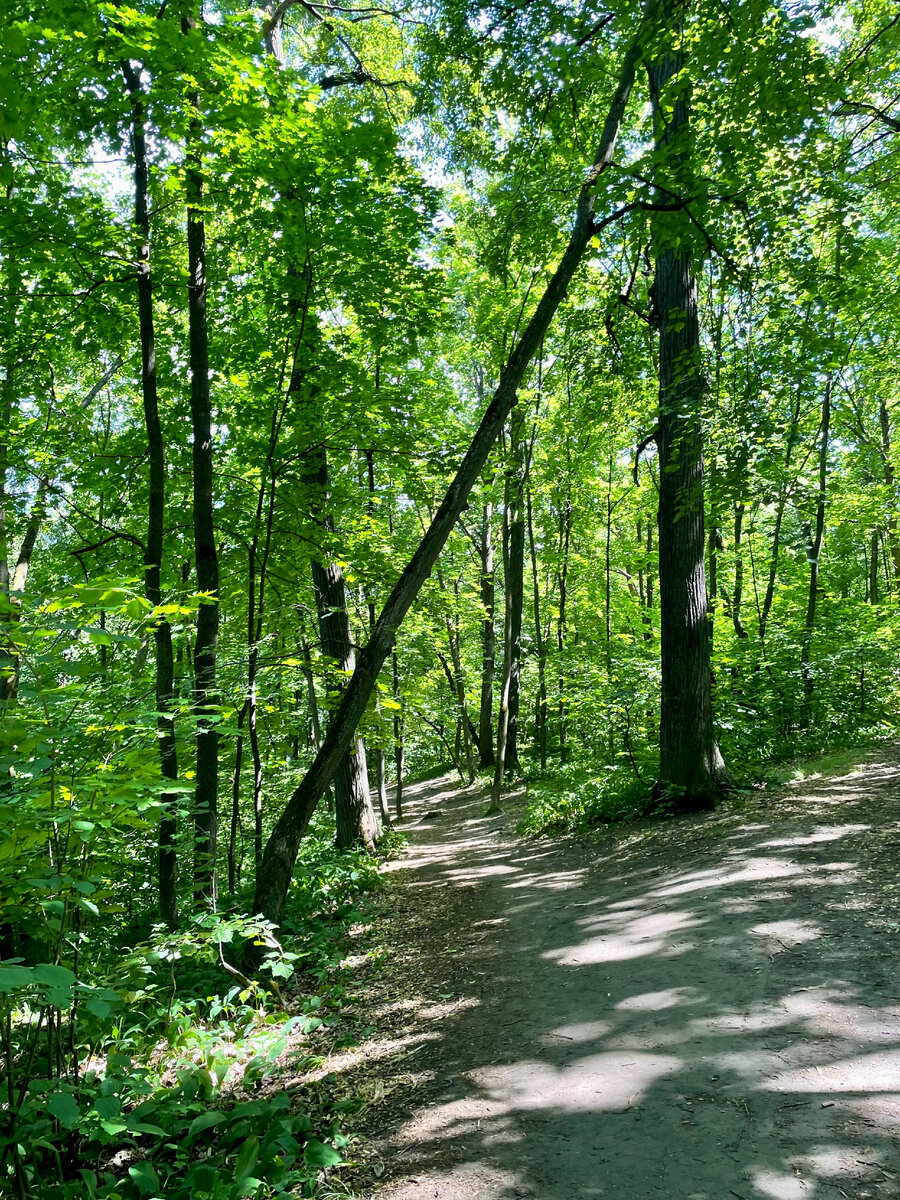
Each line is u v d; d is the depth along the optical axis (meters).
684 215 6.55
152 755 3.21
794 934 4.64
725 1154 2.76
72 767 3.12
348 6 12.09
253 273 8.22
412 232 7.19
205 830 6.37
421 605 14.23
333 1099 3.85
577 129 8.74
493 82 7.62
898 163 8.01
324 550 8.32
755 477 7.12
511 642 17.00
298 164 6.12
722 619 16.50
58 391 13.60
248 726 6.70
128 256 7.01
